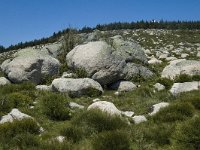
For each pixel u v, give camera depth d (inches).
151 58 1290.6
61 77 808.9
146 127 481.7
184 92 667.4
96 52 795.4
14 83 816.9
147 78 836.0
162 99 652.7
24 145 417.4
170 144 422.3
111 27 4554.6
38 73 816.9
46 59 836.6
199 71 823.1
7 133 445.7
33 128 472.1
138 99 661.9
